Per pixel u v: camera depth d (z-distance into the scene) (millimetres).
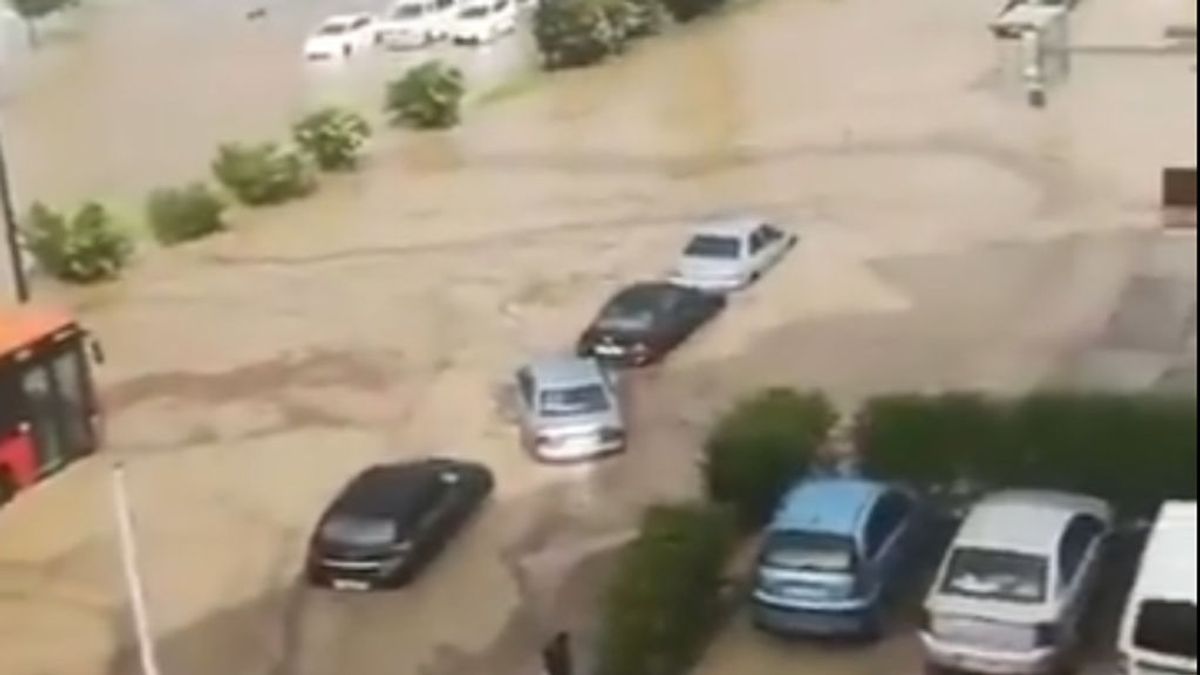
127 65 50750
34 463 25922
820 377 26750
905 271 31188
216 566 23422
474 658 20594
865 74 43250
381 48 50312
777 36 47750
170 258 36500
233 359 30734
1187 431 19391
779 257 32406
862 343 28047
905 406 22484
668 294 29578
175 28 54594
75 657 21672
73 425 26500
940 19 47219
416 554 22359
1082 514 19453
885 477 21734
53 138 44438
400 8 50969
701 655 19922
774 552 19938
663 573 20219
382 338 31016
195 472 26312
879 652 19625
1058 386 22312
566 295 32000
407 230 36625
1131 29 20578
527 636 20828
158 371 30500
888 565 20031
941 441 21547
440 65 45344
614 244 34375
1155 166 30703
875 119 39781
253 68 49625
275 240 36938
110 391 29703
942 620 18656
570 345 29484
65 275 35438
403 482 23266
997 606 18469
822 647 19781
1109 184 31797
